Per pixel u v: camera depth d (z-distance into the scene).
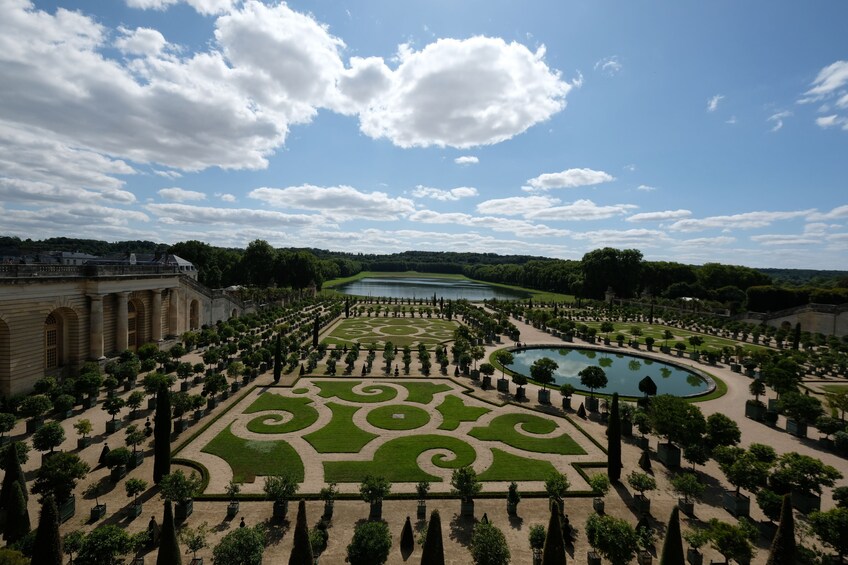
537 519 32.47
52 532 22.05
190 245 196.25
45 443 36.56
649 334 117.31
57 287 60.03
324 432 47.09
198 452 41.88
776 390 57.59
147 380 52.22
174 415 46.91
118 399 46.91
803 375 70.69
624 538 24.83
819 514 27.95
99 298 66.44
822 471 33.72
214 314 113.69
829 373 78.50
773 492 32.19
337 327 117.62
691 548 28.22
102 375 60.16
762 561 28.52
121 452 35.41
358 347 82.94
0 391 52.88
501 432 48.31
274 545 28.58
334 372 70.94
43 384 51.66
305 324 113.94
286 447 43.38
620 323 139.75
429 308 156.62
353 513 32.66
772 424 53.56
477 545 25.31
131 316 81.94
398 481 37.53
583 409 53.72
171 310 92.69
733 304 158.38
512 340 104.06
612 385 71.56
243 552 23.50
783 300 155.12
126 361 62.19
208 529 30.16
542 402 58.59
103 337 70.00
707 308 157.62
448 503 34.31
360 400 57.81
